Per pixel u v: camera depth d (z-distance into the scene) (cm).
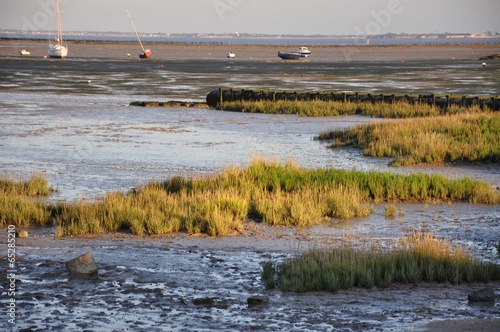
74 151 5719
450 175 4766
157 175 4678
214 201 3525
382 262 2381
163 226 3164
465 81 16975
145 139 6531
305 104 9425
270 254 2773
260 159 4584
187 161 5294
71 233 3112
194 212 3356
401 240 2931
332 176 4197
